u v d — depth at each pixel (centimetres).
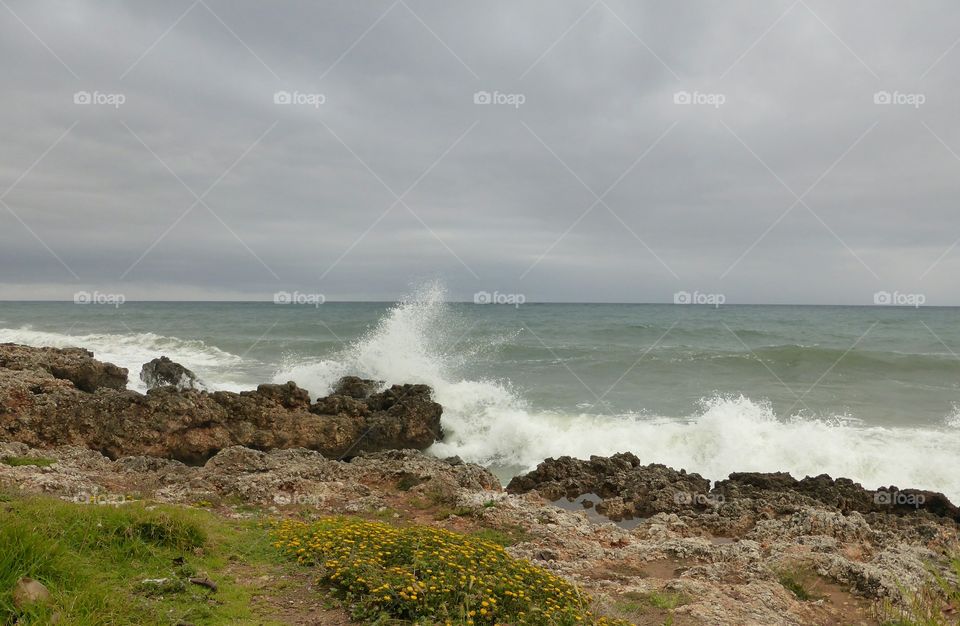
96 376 2202
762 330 5631
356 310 10412
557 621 708
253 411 1866
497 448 2039
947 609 775
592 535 1174
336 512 1184
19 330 5047
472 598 697
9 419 1620
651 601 874
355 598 712
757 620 843
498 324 6062
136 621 600
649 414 2312
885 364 3334
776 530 1241
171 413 1747
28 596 571
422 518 1208
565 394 2667
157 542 796
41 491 1019
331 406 1998
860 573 991
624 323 6562
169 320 6825
